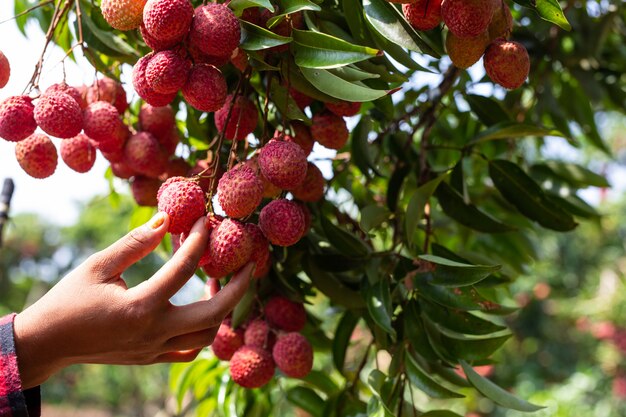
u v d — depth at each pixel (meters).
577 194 1.02
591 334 2.87
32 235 4.58
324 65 0.60
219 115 0.69
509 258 1.05
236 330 0.75
